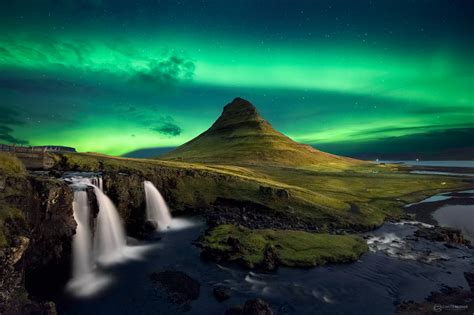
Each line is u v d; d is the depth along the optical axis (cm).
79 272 3916
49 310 2653
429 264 4338
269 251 4184
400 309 3117
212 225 5684
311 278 3769
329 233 5628
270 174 13975
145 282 3619
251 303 2861
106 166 7156
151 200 6375
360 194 10269
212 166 11631
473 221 7300
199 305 3141
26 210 3362
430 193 11525
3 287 2591
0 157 4025
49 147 7881
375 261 4403
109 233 5041
